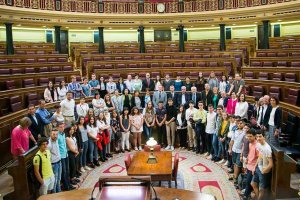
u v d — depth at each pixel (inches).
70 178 273.7
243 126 260.1
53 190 228.2
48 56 590.2
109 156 344.2
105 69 543.2
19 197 201.3
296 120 288.7
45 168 209.9
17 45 746.8
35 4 675.4
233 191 255.0
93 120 313.9
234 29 853.2
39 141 207.9
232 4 709.3
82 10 733.9
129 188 115.3
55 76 481.7
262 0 671.1
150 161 263.0
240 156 253.9
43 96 405.1
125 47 784.3
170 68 531.5
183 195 153.6
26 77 435.8
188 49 756.6
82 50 745.6
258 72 451.8
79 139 292.5
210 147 341.7
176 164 249.3
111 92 435.8
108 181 119.4
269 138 285.0
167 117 371.2
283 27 813.9
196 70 526.3
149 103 375.6
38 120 292.0
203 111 350.3
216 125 322.3
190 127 358.9
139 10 759.1
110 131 347.9
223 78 428.5
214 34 873.5
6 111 345.7
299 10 619.2
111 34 884.6
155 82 466.6
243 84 399.9
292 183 241.6
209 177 285.0
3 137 283.7
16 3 645.9
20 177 200.4
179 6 751.7
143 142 380.8
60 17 709.3
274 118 285.6
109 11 751.7
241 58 614.5
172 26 760.3
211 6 730.8
